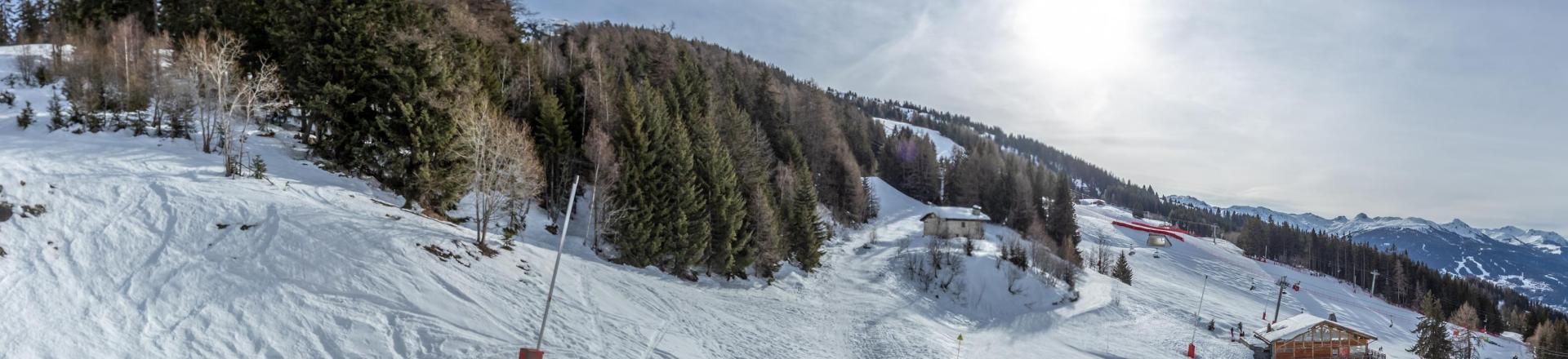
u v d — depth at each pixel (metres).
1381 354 58.62
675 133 54.84
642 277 43.53
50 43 64.31
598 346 28.78
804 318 46.84
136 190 28.72
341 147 40.62
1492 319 116.12
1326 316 89.25
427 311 26.39
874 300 57.97
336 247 28.11
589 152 49.59
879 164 152.62
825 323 46.81
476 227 40.50
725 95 103.69
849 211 98.81
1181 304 77.88
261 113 41.56
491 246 36.00
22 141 32.09
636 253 45.56
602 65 73.88
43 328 20.11
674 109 74.19
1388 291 137.88
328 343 22.77
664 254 47.25
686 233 48.19
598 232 45.62
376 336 23.86
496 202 36.22
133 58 46.69
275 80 39.31
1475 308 113.69
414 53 40.41
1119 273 87.06
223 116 36.78
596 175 45.94
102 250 24.44
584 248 45.31
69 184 27.83
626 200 46.47
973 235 93.69
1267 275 115.50
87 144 33.28
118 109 40.75
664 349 30.98
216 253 25.72
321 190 34.44
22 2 77.38
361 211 32.84
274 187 32.94
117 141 34.97
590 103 60.00
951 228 92.31
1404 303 131.25
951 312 61.41
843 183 102.69
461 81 44.00
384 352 23.27
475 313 27.64
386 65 39.38
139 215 26.97
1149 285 87.38
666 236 47.62
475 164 36.22
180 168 32.47
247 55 44.09
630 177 47.22
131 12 61.84
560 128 50.28
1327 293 109.38
